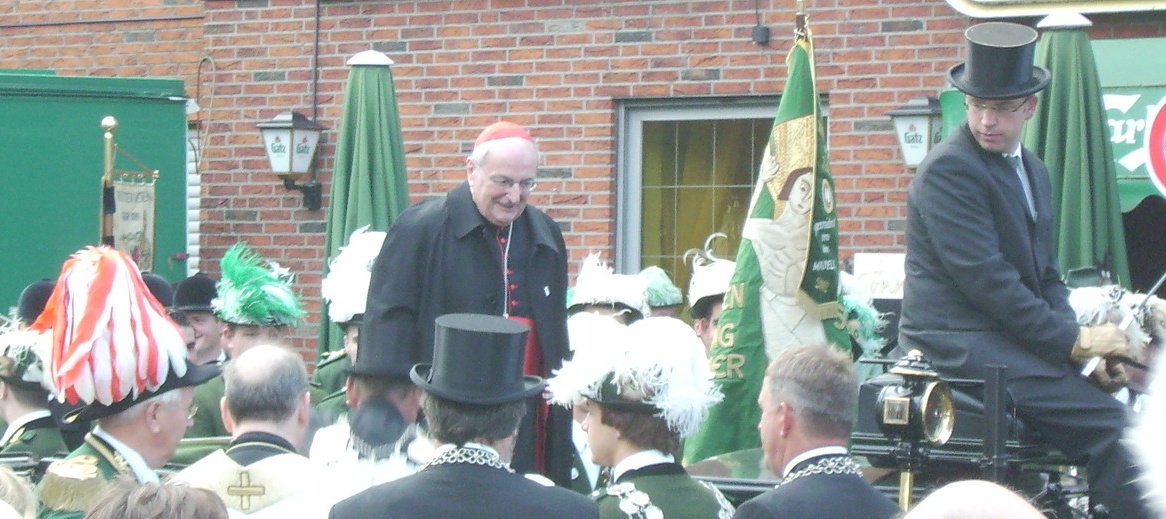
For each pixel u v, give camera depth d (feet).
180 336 20.38
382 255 24.00
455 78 46.26
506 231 24.34
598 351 17.93
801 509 16.24
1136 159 37.81
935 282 22.25
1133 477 20.42
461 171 46.19
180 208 45.24
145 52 51.06
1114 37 40.52
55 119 43.86
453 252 23.88
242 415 19.11
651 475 17.79
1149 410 7.48
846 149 42.70
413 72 46.65
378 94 37.73
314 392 31.94
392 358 23.21
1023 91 21.56
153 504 14.15
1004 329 21.63
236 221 48.44
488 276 23.97
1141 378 23.31
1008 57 21.48
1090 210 30.76
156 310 20.22
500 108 45.83
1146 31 40.29
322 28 47.67
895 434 19.39
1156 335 23.27
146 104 44.75
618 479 17.89
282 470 18.67
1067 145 30.78
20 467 23.02
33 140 43.73
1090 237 30.66
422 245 23.85
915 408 19.07
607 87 44.93
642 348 17.84
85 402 19.80
